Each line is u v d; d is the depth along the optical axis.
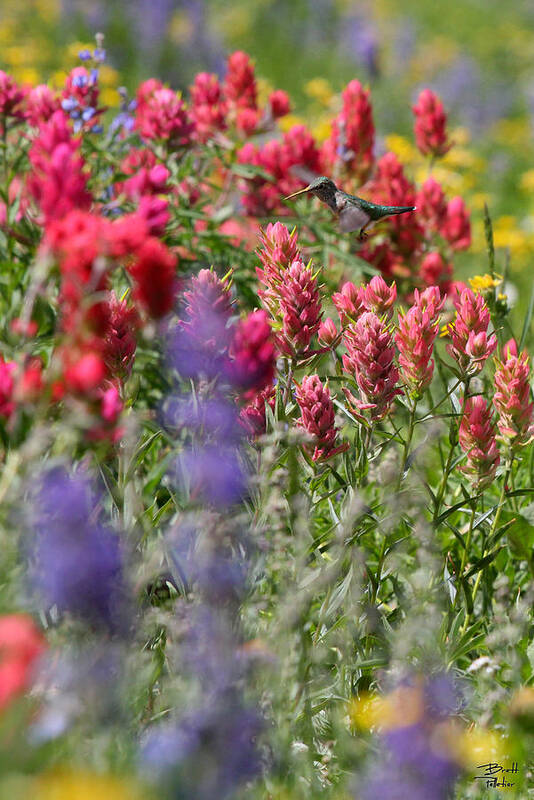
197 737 3.23
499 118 18.95
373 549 5.49
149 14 17.53
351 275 7.96
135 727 3.74
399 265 8.23
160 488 5.52
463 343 4.83
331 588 4.52
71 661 3.41
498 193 15.30
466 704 4.35
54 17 17.44
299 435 4.34
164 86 7.82
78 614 3.48
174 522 4.20
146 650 4.34
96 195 6.38
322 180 7.12
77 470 4.40
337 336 4.99
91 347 3.81
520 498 5.98
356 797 3.38
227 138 8.14
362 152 8.26
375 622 4.60
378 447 4.94
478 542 5.77
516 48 24.28
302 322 4.65
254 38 21.09
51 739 3.23
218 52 17.84
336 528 4.74
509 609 4.77
